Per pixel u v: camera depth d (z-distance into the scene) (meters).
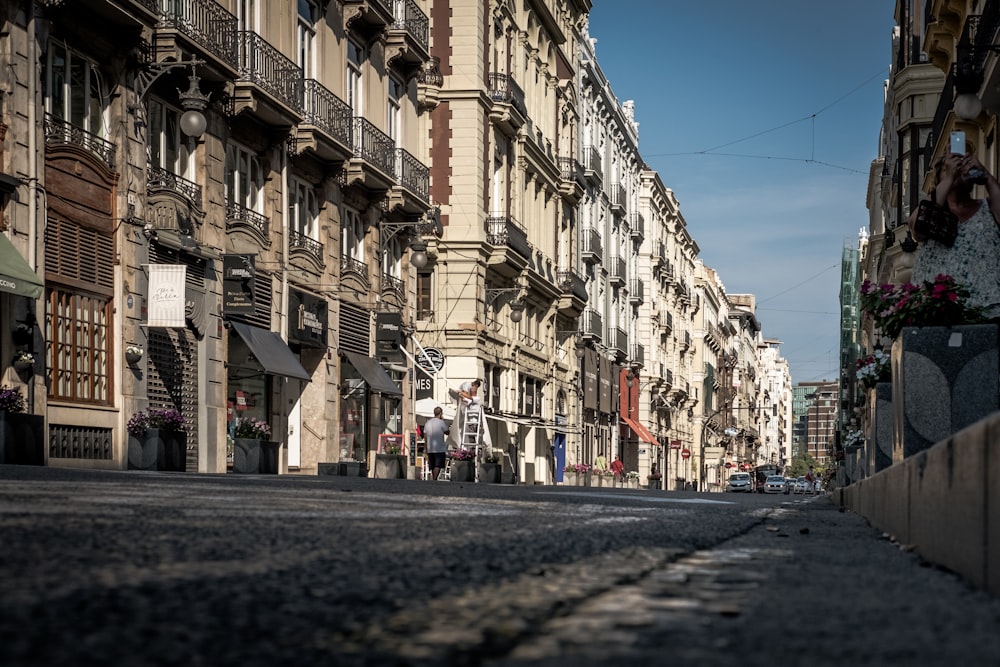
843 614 3.48
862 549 6.34
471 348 39.78
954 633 3.11
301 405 29.36
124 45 20.94
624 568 4.72
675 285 86.19
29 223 18.27
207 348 23.88
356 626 3.03
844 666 2.61
